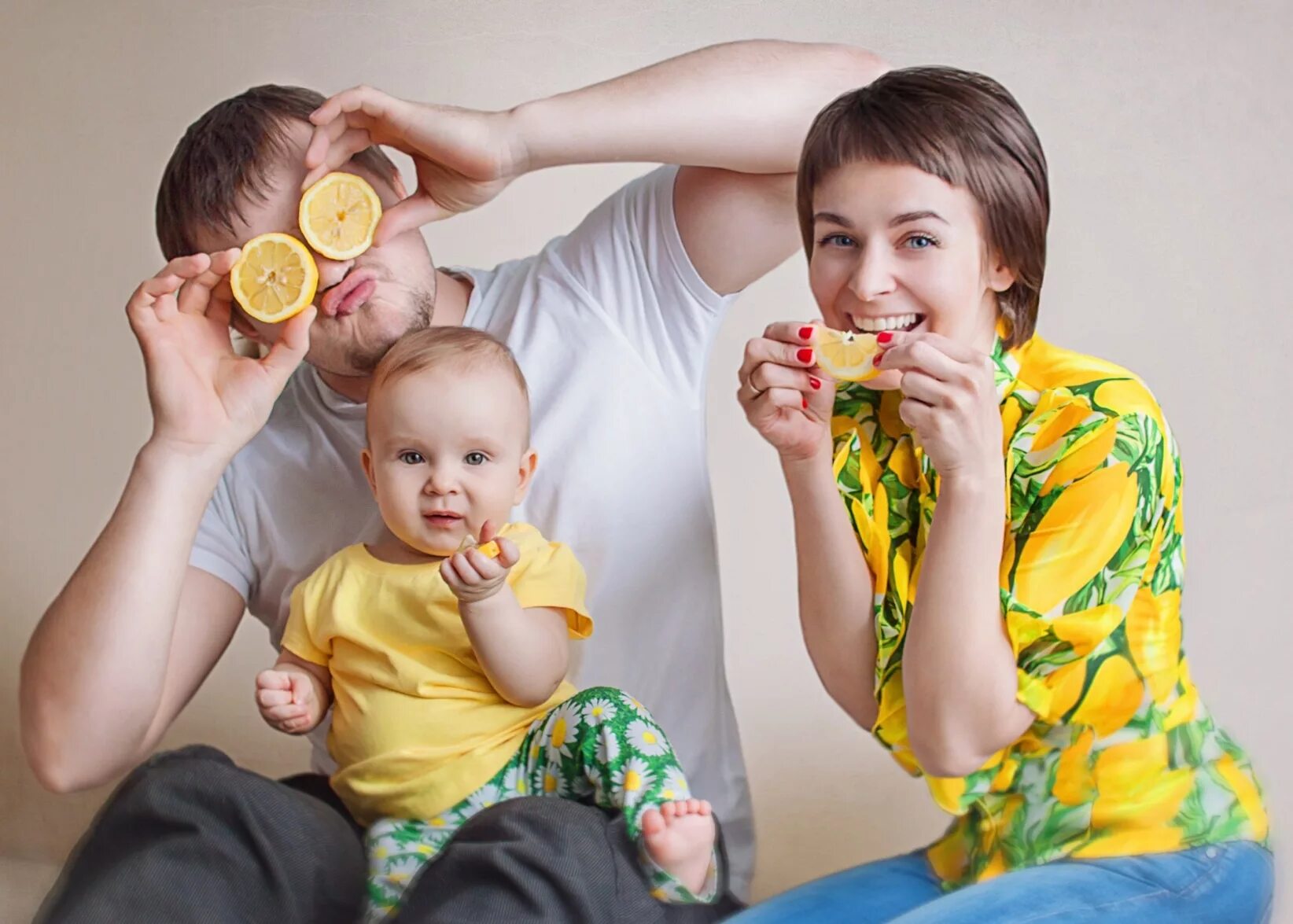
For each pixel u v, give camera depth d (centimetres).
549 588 187
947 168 159
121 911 152
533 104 198
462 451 188
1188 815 164
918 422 151
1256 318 278
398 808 183
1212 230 280
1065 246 282
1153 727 165
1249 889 161
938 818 278
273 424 218
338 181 193
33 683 183
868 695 180
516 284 225
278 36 312
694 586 214
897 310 164
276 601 214
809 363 165
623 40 302
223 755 170
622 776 171
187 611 204
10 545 307
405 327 198
